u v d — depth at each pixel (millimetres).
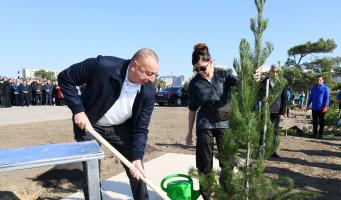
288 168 6715
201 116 4016
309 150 8742
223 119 3936
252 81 2990
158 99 26516
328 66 41156
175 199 3516
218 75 3969
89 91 3355
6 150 2619
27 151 2590
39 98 24922
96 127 3496
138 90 3342
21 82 22953
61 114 17516
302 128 13336
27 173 5703
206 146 3980
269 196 3010
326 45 40406
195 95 4012
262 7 2965
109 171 5895
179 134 11188
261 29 2975
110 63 3283
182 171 5816
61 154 2500
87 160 2525
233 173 2965
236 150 2971
